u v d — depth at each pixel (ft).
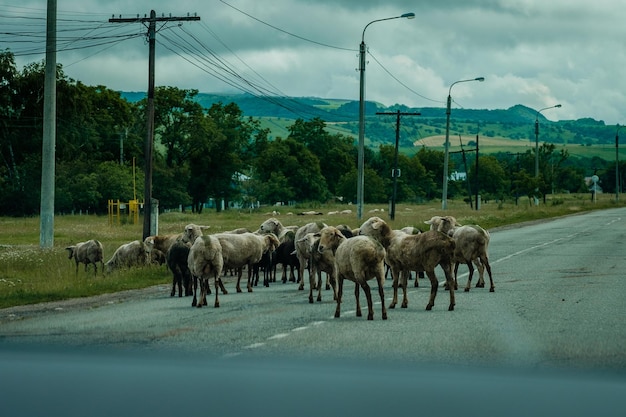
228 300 62.03
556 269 83.35
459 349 39.29
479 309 54.19
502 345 40.32
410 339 42.11
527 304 56.65
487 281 73.26
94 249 88.74
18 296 65.00
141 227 181.37
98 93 323.16
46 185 111.96
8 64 267.39
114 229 170.09
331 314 52.49
